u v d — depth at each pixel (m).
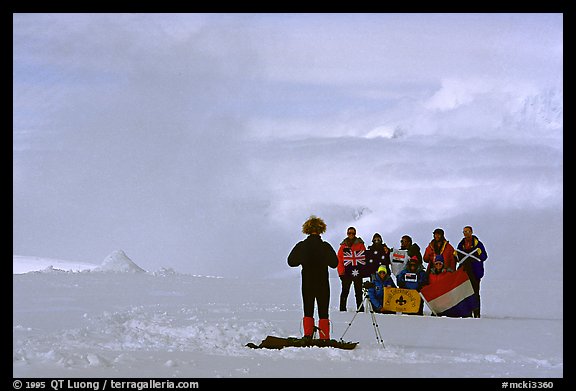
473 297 21.56
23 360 12.09
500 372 12.34
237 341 14.82
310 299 15.19
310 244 15.30
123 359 12.41
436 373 12.08
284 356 13.25
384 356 13.45
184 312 19.70
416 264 22.05
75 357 12.23
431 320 20.25
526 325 19.20
